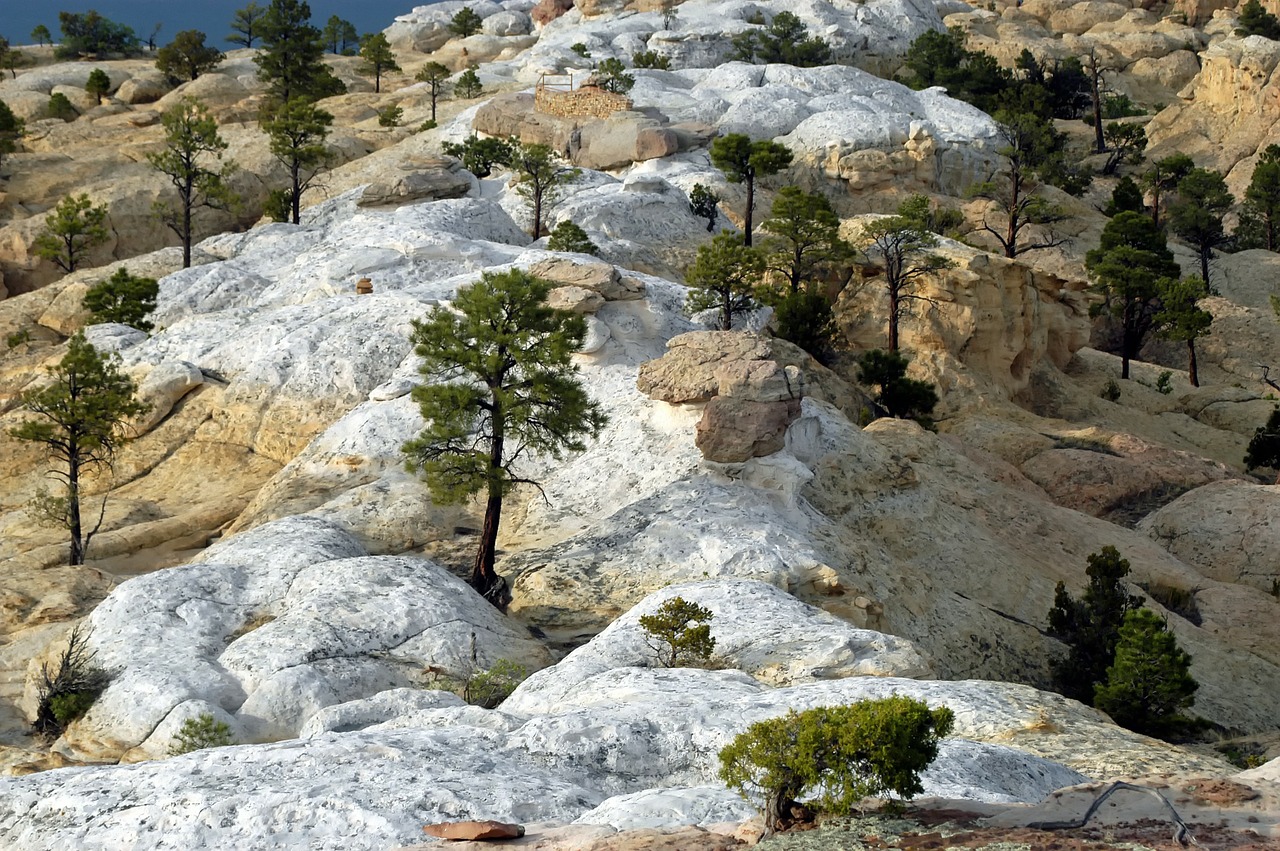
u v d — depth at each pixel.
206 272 67.94
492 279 38.44
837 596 35.34
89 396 44.44
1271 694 40.16
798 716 15.78
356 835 17.30
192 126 79.12
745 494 39.09
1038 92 134.50
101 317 64.94
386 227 67.25
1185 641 41.88
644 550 36.81
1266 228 112.25
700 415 42.00
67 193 101.88
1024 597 41.47
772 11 145.38
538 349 38.25
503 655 31.92
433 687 30.34
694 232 79.19
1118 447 58.38
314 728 25.88
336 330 53.62
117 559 44.44
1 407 57.50
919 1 155.00
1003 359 68.31
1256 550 49.50
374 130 116.38
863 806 15.71
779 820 15.46
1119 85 153.50
